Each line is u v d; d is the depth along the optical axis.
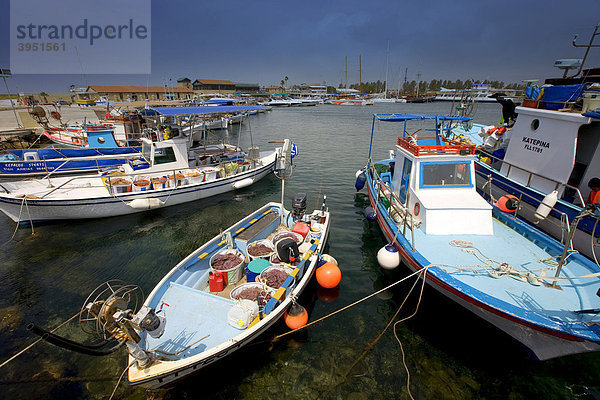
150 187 12.95
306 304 7.58
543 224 9.12
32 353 6.24
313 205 13.88
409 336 6.61
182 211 13.15
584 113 7.67
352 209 13.45
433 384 5.56
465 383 5.58
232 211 13.30
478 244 7.43
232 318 5.60
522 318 5.18
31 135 25.98
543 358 5.58
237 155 17.33
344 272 8.90
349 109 80.56
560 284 6.05
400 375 5.73
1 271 9.00
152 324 4.57
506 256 6.98
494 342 6.41
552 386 5.53
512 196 8.86
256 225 9.06
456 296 6.11
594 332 4.90
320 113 67.75
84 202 11.50
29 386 5.54
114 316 4.21
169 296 6.39
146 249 10.23
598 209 7.43
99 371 5.83
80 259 9.62
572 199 8.87
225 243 8.20
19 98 44.59
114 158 16.75
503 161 10.69
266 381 5.60
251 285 6.57
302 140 30.59
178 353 5.20
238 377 5.66
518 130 10.10
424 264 6.68
